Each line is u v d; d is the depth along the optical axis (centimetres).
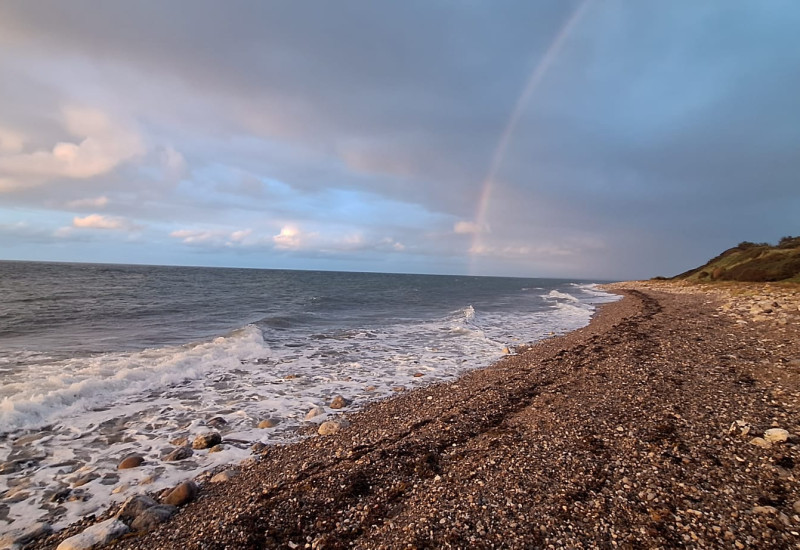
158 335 1922
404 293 6091
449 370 1434
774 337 1443
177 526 506
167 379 1211
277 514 509
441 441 732
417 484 576
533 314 3391
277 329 2291
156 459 730
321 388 1202
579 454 631
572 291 7919
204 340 1838
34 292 3716
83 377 1132
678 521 448
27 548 484
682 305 3092
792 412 733
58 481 645
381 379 1314
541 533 443
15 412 859
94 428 861
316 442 802
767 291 3525
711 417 738
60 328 2031
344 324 2598
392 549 431
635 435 686
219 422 909
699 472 548
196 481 651
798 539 405
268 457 739
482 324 2711
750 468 549
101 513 561
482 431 777
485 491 538
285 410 1007
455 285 10388
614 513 471
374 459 661
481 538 440
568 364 1326
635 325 2116
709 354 1258
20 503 580
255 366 1435
